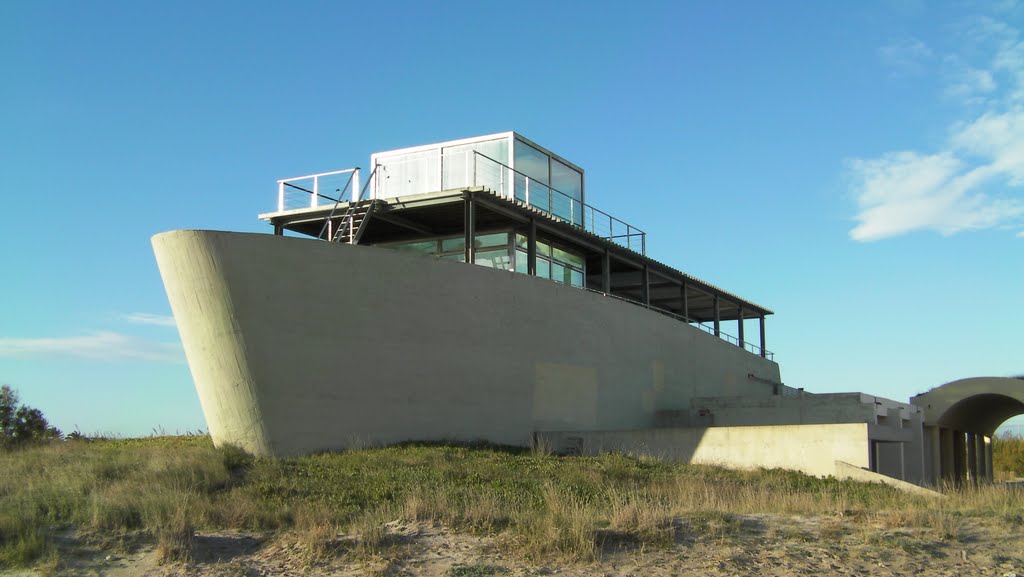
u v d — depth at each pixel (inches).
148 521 556.1
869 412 1160.2
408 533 534.9
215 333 883.4
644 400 1353.3
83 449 949.8
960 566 478.6
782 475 896.3
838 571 467.5
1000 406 1644.9
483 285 1072.2
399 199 1117.7
